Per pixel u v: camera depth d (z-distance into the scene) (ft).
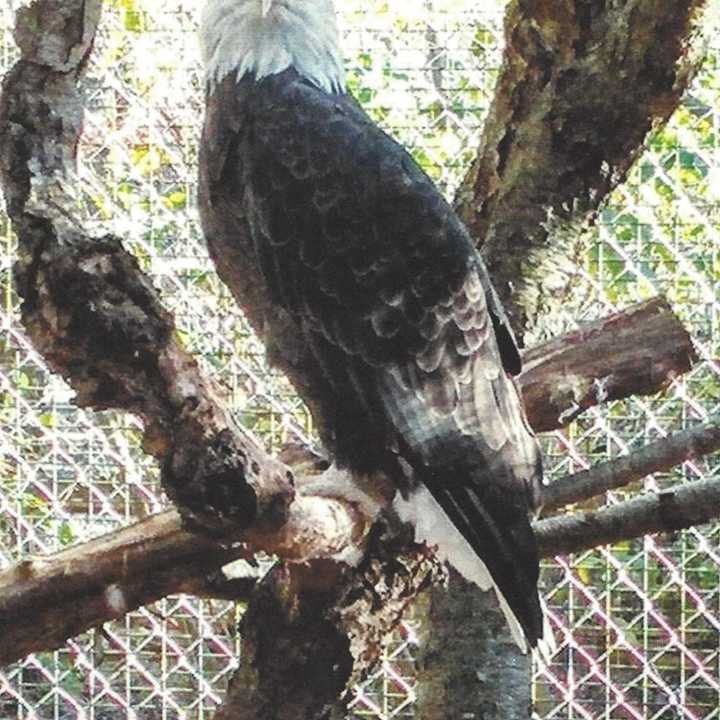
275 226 22.40
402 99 30.30
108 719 29.73
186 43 29.96
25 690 29.84
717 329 29.55
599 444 29.43
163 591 20.38
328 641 21.07
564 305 26.32
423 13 30.19
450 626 24.58
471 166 26.27
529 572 21.30
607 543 22.90
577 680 29.50
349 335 22.27
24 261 14.94
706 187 29.78
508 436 21.84
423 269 22.21
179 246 29.76
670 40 23.75
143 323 14.87
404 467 21.79
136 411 15.31
